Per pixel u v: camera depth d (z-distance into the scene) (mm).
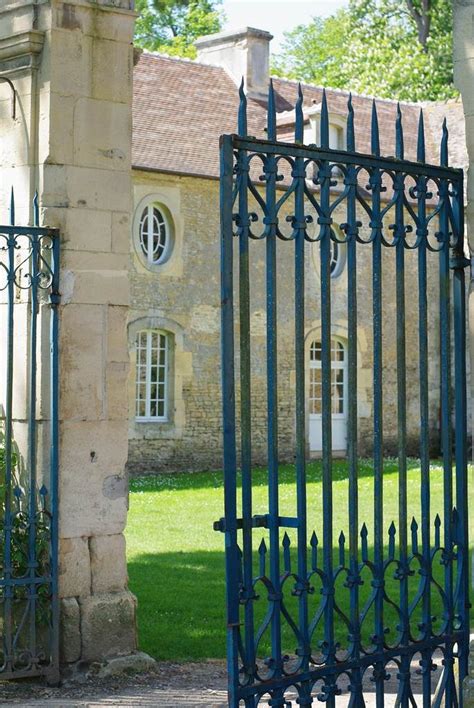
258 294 22516
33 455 6812
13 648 6789
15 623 7039
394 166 4590
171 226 22000
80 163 7133
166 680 6973
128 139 7348
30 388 7176
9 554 6777
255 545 12070
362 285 24406
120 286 7285
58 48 7047
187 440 22281
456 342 4789
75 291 7074
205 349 22531
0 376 7418
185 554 11578
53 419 6918
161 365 22172
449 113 28031
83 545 7078
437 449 25047
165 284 21891
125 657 7121
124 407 7293
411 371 24969
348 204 4477
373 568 4520
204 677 7035
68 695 6641
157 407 22078
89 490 7113
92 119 7191
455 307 4809
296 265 4324
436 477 19391
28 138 7137
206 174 22125
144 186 21516
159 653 7590
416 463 22500
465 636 4820
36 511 7000
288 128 24797
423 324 4699
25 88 7160
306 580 4316
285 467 21953
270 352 4234
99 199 7203
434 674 6875
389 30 35531
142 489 18328
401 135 4648
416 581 10078
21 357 7270
